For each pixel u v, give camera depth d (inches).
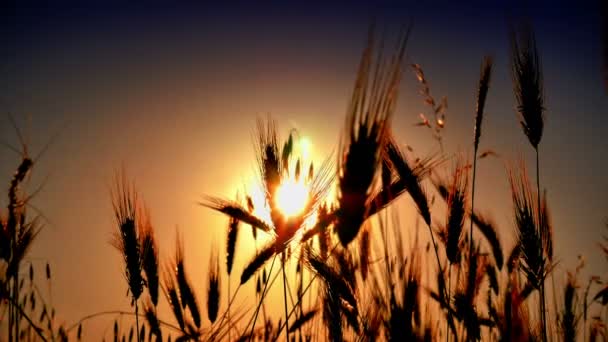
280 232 19.5
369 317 17.6
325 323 20.4
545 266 20.8
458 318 20.1
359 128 14.3
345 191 14.5
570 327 20.4
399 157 18.3
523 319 17.4
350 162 14.4
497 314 18.7
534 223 20.7
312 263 19.9
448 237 20.2
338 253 19.0
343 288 19.2
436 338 16.8
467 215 20.4
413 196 19.1
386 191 17.5
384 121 14.3
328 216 15.2
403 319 16.0
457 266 20.4
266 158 20.1
